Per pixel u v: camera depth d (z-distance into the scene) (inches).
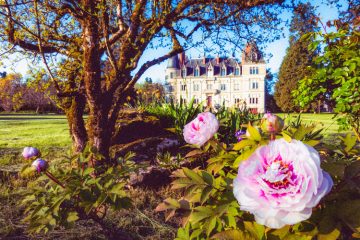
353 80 129.0
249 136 44.9
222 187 47.9
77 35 238.5
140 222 132.6
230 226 43.1
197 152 61.9
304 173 28.6
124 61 201.3
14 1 197.9
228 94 2443.4
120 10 204.1
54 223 91.0
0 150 331.0
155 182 176.6
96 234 119.3
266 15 252.7
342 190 37.8
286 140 33.6
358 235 33.6
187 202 55.7
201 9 222.1
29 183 174.1
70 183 93.2
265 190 29.4
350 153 50.4
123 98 210.8
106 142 199.0
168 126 281.7
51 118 1222.3
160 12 200.8
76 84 229.8
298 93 165.0
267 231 37.3
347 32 147.8
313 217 36.4
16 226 127.7
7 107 1670.8
